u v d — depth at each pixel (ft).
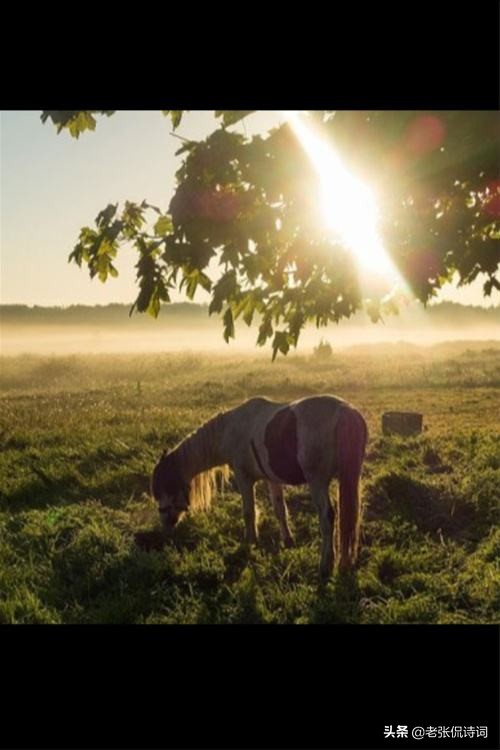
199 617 18.75
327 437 21.01
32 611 19.42
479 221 10.34
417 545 23.65
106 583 21.50
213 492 27.55
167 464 25.40
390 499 28.27
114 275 11.64
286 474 22.27
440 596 19.75
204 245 9.82
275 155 9.60
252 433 23.52
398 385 71.36
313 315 11.34
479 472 31.58
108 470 34.37
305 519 26.94
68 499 30.96
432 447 36.50
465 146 9.27
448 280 12.42
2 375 108.88
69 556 23.32
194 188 9.73
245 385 75.66
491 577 20.43
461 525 26.40
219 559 22.68
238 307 11.30
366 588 20.30
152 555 22.88
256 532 24.63
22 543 24.75
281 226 10.18
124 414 51.67
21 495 31.30
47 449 38.45
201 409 58.29
